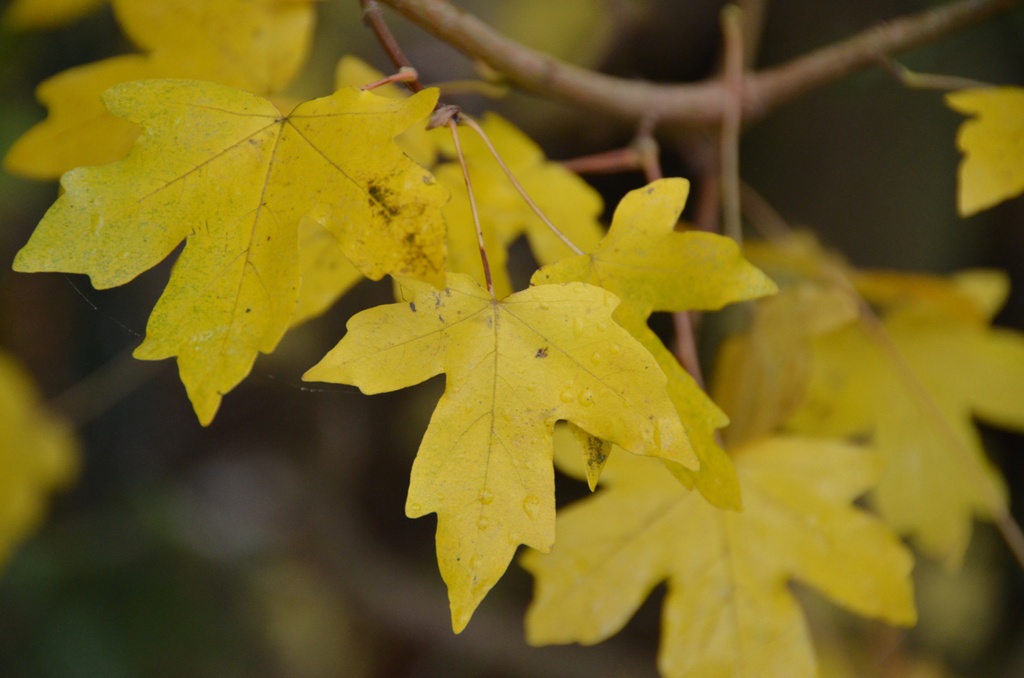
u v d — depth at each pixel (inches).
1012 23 27.3
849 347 22.2
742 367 20.3
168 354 16.6
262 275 16.8
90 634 32.5
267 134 17.0
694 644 19.2
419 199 16.6
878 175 30.2
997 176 18.8
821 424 21.9
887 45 21.2
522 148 19.9
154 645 33.5
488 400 16.8
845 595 19.3
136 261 16.7
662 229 17.5
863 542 19.4
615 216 17.5
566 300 17.0
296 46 19.6
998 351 22.3
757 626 19.2
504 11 32.1
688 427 17.2
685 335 18.7
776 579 19.3
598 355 16.9
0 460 27.2
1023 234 30.0
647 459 19.8
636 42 32.6
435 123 17.5
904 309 22.9
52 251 16.6
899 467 21.8
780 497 19.6
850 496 19.6
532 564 19.3
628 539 19.4
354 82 19.7
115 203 16.8
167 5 19.5
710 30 32.2
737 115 21.2
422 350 16.8
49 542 33.8
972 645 32.1
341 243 16.7
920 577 32.4
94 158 19.4
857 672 29.9
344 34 31.3
